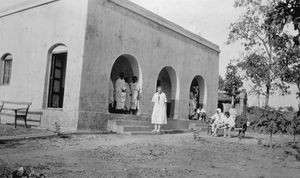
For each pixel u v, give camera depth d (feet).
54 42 41.45
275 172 20.68
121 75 45.52
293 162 25.35
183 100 57.16
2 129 34.40
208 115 65.31
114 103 46.26
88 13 38.27
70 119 37.47
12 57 47.91
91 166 19.43
